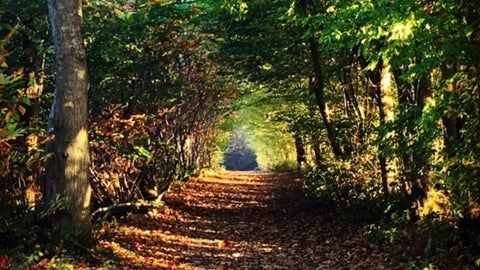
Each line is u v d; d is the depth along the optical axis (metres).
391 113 12.40
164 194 19.11
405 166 10.66
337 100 19.58
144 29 12.09
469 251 8.18
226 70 21.11
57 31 8.95
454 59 6.65
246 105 28.58
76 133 9.00
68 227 8.83
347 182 15.15
